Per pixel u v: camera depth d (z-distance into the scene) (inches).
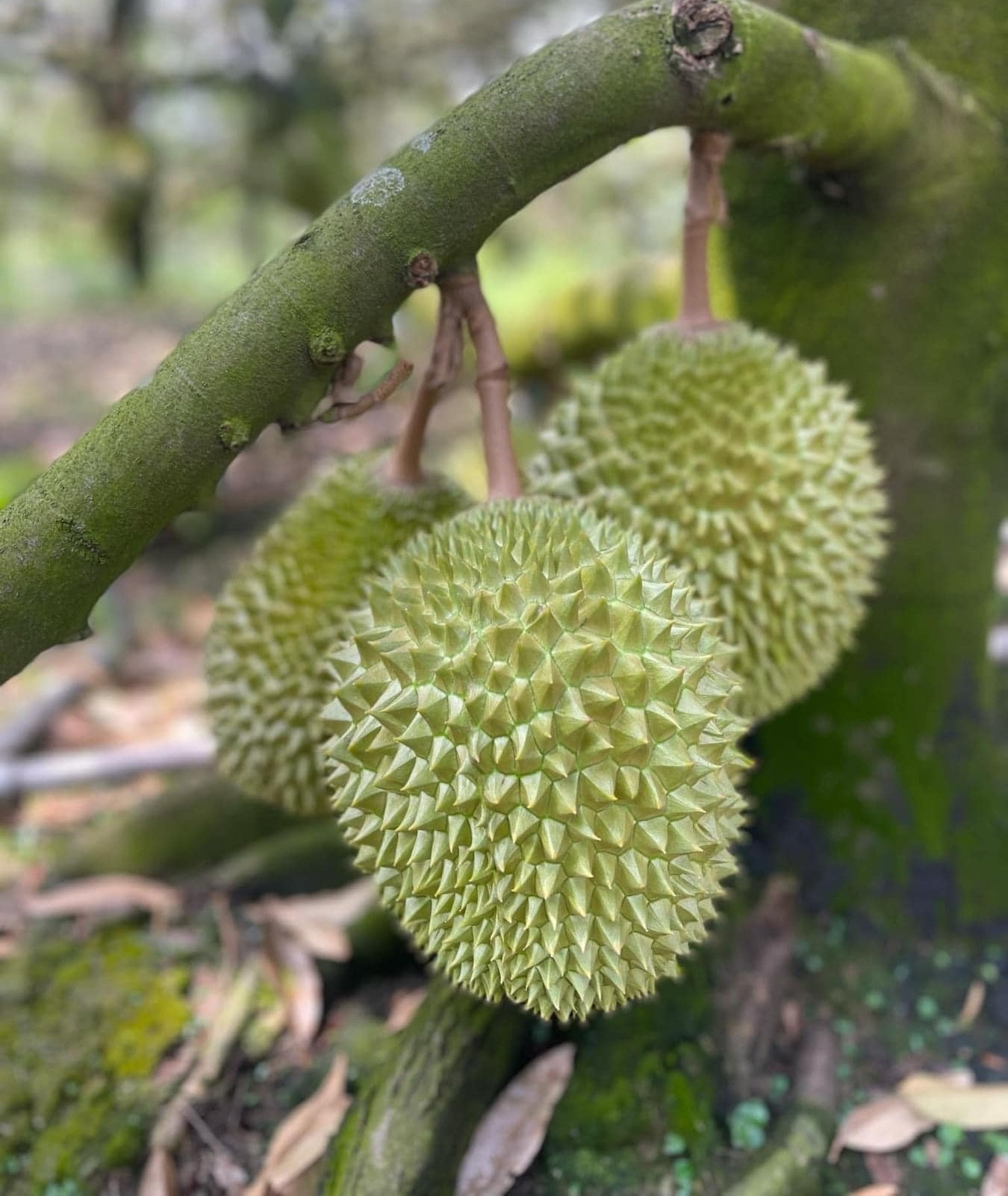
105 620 47.1
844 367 26.0
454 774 15.6
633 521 20.1
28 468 57.3
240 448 15.1
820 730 27.5
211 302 121.9
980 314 24.7
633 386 20.9
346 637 20.1
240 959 27.5
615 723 15.1
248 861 30.0
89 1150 22.5
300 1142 22.1
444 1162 20.3
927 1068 24.0
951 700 27.2
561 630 15.3
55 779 34.3
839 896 27.5
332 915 28.0
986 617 27.3
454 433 68.7
